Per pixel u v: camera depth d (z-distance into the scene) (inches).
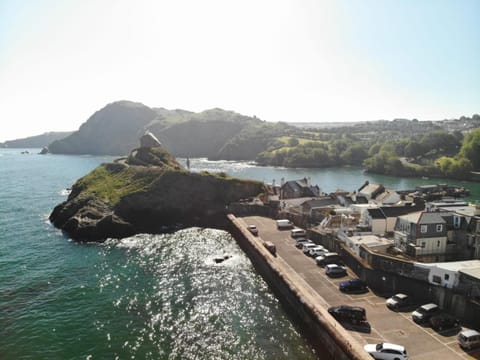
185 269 2289.6
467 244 1883.6
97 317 1681.8
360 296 1696.6
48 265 2359.7
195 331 1561.3
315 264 2101.4
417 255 1879.9
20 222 3508.9
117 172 4397.1
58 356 1389.0
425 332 1376.7
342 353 1267.2
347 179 6988.2
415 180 6865.2
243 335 1525.6
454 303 1491.1
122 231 3115.2
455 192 4972.9
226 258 2491.4
